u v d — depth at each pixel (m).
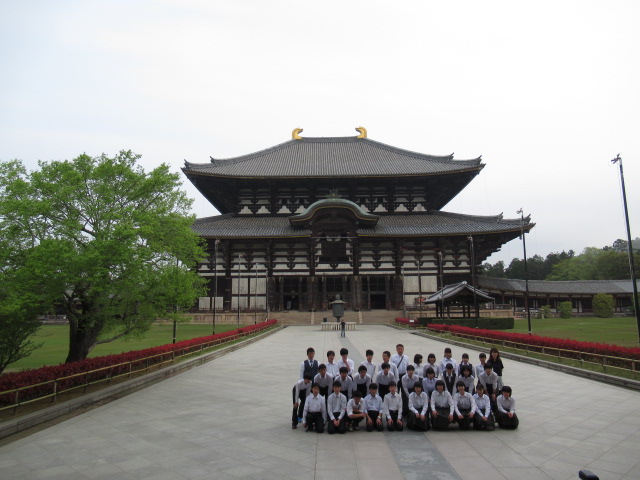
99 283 17.09
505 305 64.19
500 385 12.43
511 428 11.39
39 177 17.08
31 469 8.95
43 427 12.03
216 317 60.78
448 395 11.77
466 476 8.45
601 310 69.31
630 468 8.76
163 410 13.77
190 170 67.75
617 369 18.84
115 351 28.75
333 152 86.56
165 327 53.19
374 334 44.16
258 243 68.31
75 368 15.78
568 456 9.45
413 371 12.26
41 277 15.11
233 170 74.19
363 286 68.50
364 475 8.53
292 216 69.38
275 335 44.22
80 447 10.28
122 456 9.67
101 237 17.12
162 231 19.94
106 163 18.81
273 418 12.77
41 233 17.02
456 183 74.56
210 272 66.50
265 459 9.45
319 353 28.75
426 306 64.12
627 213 25.67
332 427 11.21
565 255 150.38
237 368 22.53
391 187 74.75
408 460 9.32
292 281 68.94
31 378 13.81
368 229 67.94
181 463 9.23
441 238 68.12
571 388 16.52
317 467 8.97
